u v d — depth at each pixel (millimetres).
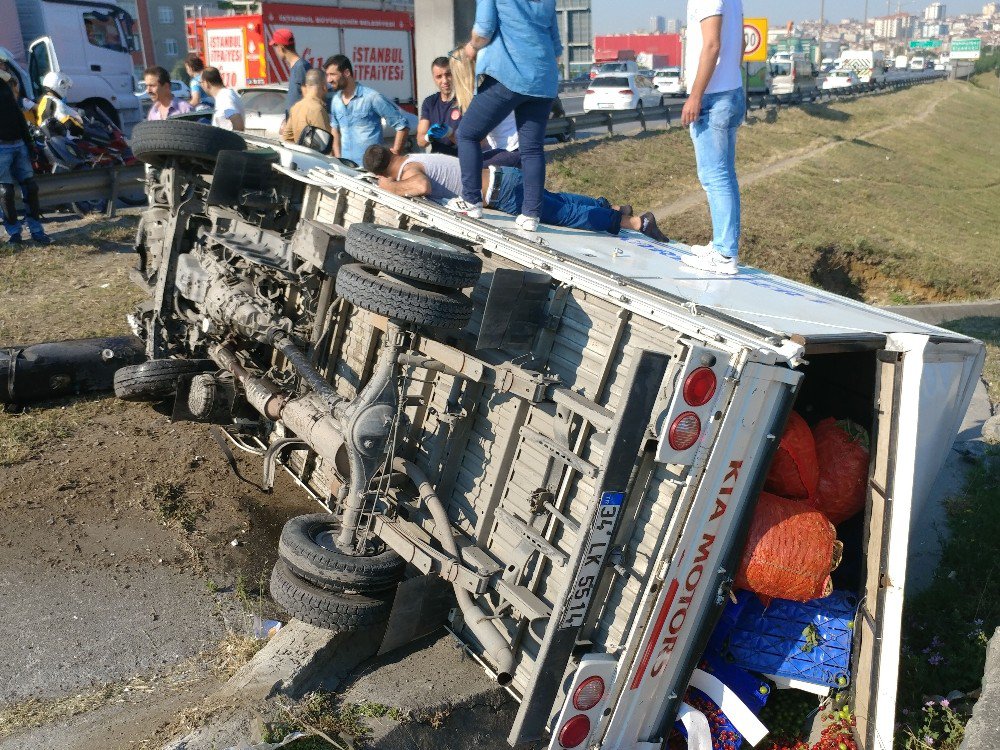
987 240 21328
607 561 3621
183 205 6402
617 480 3441
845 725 4195
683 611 3734
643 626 3600
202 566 5172
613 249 5281
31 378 6703
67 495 5691
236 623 4723
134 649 4430
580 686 3576
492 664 4172
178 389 6074
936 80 68688
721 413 3438
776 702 4488
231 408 6023
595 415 3703
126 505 5688
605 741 3795
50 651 4332
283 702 3896
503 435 4199
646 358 3311
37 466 5996
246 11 18906
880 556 3988
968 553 5738
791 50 70125
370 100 8016
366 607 4203
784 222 17656
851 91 44062
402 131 8211
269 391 5477
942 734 4289
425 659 4359
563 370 4098
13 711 3924
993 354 10336
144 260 7379
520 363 4105
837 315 4418
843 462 4352
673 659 3850
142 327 6961
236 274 5805
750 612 4305
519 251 4426
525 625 3980
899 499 3920
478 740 4094
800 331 3820
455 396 4414
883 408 3994
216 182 5938
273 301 5688
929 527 6258
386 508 4453
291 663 4066
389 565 4324
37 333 8055
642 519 3633
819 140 28578
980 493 6520
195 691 4137
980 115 50188
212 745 3590
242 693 3895
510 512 4109
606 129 24047
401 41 21797
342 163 6492
